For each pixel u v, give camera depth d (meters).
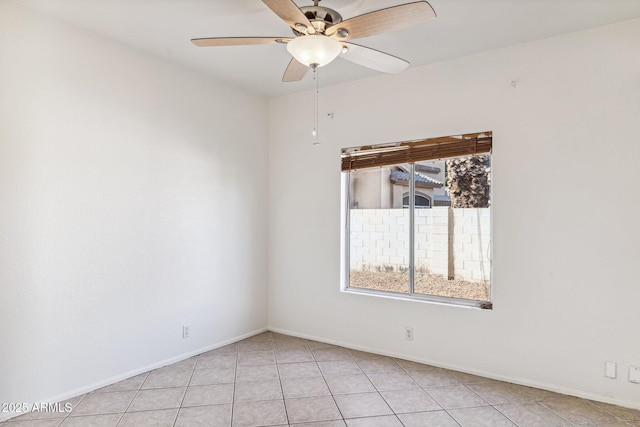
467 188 3.41
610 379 2.75
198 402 2.77
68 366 2.80
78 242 2.87
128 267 3.18
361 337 3.87
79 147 2.87
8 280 2.52
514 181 3.13
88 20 2.78
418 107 3.58
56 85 2.75
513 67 3.14
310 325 4.22
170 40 3.09
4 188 2.50
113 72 3.08
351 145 3.96
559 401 2.78
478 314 3.26
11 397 2.53
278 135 4.50
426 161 3.60
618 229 2.75
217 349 3.88
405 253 3.74
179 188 3.59
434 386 3.03
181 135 3.60
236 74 3.81
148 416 2.57
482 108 3.27
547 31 2.90
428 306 3.49
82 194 2.89
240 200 4.20
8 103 2.52
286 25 2.85
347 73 3.73
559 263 2.94
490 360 3.20
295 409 2.67
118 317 3.11
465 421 2.51
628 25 2.73
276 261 4.49
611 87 2.78
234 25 2.85
